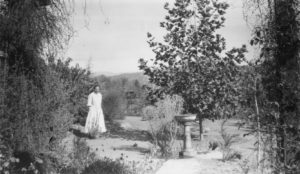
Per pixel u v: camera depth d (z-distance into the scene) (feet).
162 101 45.85
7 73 21.43
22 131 21.81
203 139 51.67
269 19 20.72
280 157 20.76
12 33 21.47
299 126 20.17
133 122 74.95
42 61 22.86
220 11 49.67
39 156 23.89
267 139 21.35
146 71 52.26
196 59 50.65
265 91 21.22
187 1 50.67
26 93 21.91
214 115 50.42
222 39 49.65
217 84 49.52
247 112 22.12
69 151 30.86
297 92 20.13
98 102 55.26
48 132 25.05
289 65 20.36
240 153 38.24
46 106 23.54
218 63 49.93
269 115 21.02
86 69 60.85
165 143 40.70
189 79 50.60
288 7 20.29
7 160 20.51
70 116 29.30
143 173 30.40
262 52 21.02
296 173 20.03
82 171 26.99
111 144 48.19
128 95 97.96
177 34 51.06
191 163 34.86
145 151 42.88
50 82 24.12
